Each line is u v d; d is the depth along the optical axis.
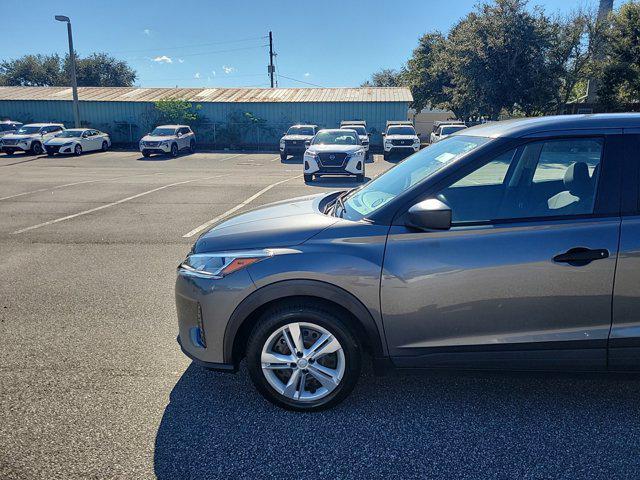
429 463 2.64
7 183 15.33
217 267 3.03
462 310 2.89
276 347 3.08
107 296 5.25
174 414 3.09
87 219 9.44
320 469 2.60
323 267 2.89
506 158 2.99
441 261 2.86
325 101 33.69
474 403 3.19
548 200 2.95
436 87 43.28
